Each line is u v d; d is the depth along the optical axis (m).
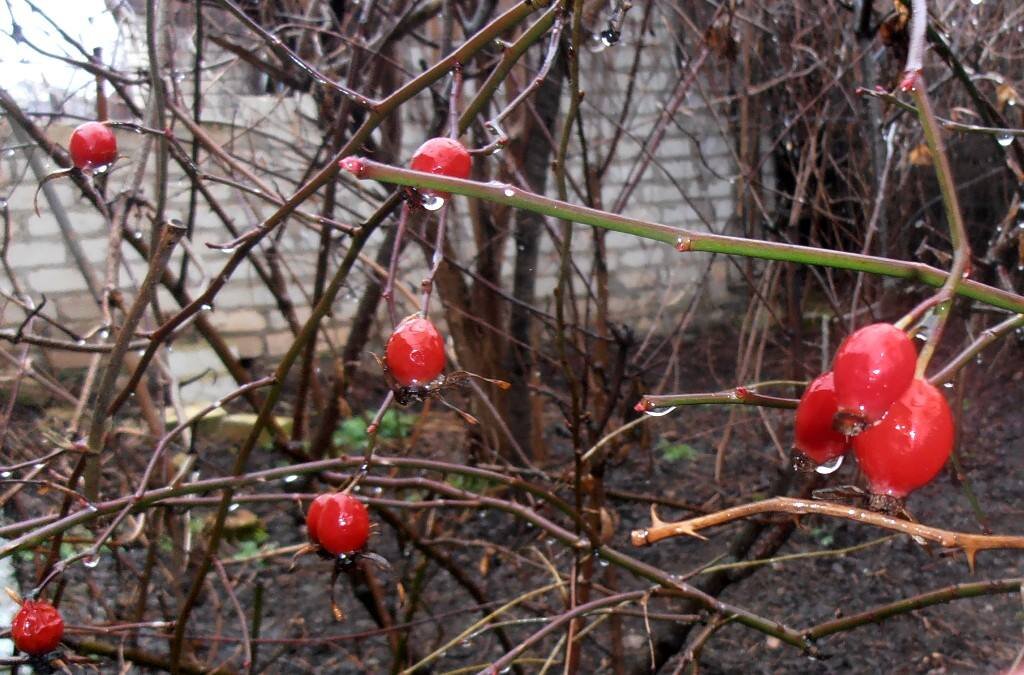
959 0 3.63
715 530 4.19
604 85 5.77
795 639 1.95
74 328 5.75
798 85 4.68
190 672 2.41
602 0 2.72
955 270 0.91
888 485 0.86
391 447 5.08
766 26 4.35
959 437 4.18
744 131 4.63
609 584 3.00
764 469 4.79
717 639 3.42
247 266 6.43
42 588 1.57
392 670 2.63
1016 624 3.27
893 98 1.68
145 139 2.06
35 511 3.38
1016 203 2.80
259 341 6.54
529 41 1.44
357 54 2.52
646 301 7.58
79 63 2.15
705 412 5.82
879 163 3.39
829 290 4.13
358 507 1.44
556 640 3.46
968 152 5.01
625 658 3.23
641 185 7.43
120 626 2.01
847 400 0.83
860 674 3.11
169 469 3.62
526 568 3.93
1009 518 3.91
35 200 1.64
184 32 4.34
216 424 5.46
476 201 4.28
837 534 4.04
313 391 3.47
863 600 3.53
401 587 3.06
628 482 4.80
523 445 4.69
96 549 1.61
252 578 3.93
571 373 2.12
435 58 4.28
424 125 4.72
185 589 3.74
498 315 4.43
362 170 0.93
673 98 4.62
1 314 2.51
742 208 4.58
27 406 4.65
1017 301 0.95
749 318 5.33
